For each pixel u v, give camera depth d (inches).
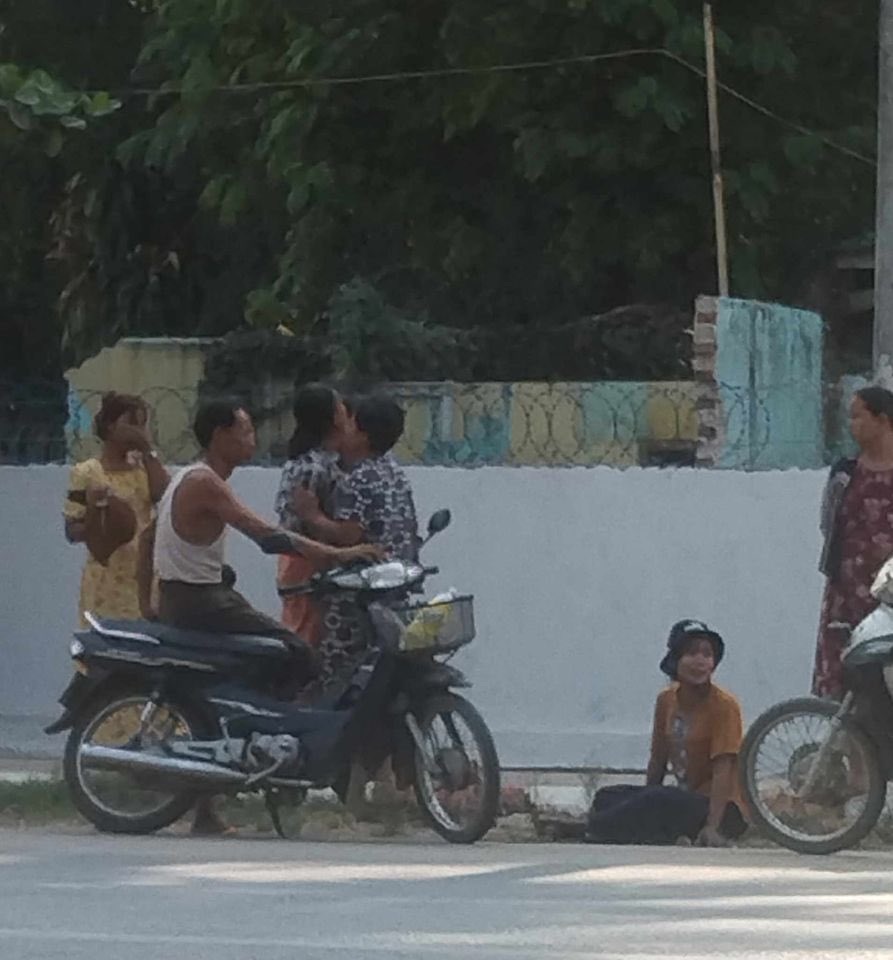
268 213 1411.2
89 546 718.5
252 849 600.7
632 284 1331.2
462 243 1320.1
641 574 829.2
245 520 624.4
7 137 842.8
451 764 612.7
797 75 1318.9
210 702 626.8
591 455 1011.9
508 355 1170.0
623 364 1152.8
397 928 462.3
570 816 671.1
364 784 633.6
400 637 603.5
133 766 626.5
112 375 1192.2
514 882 533.0
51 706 879.1
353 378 1139.3
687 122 1274.6
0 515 885.8
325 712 622.2
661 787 650.2
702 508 824.3
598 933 456.8
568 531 834.2
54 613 880.9
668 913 484.4
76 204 1563.7
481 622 839.7
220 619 631.2
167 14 1384.1
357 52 1309.1
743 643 821.9
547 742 828.0
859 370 1365.7
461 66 1278.3
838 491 669.3
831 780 602.2
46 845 609.3
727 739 651.5
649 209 1298.0
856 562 663.8
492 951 433.4
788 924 469.7
